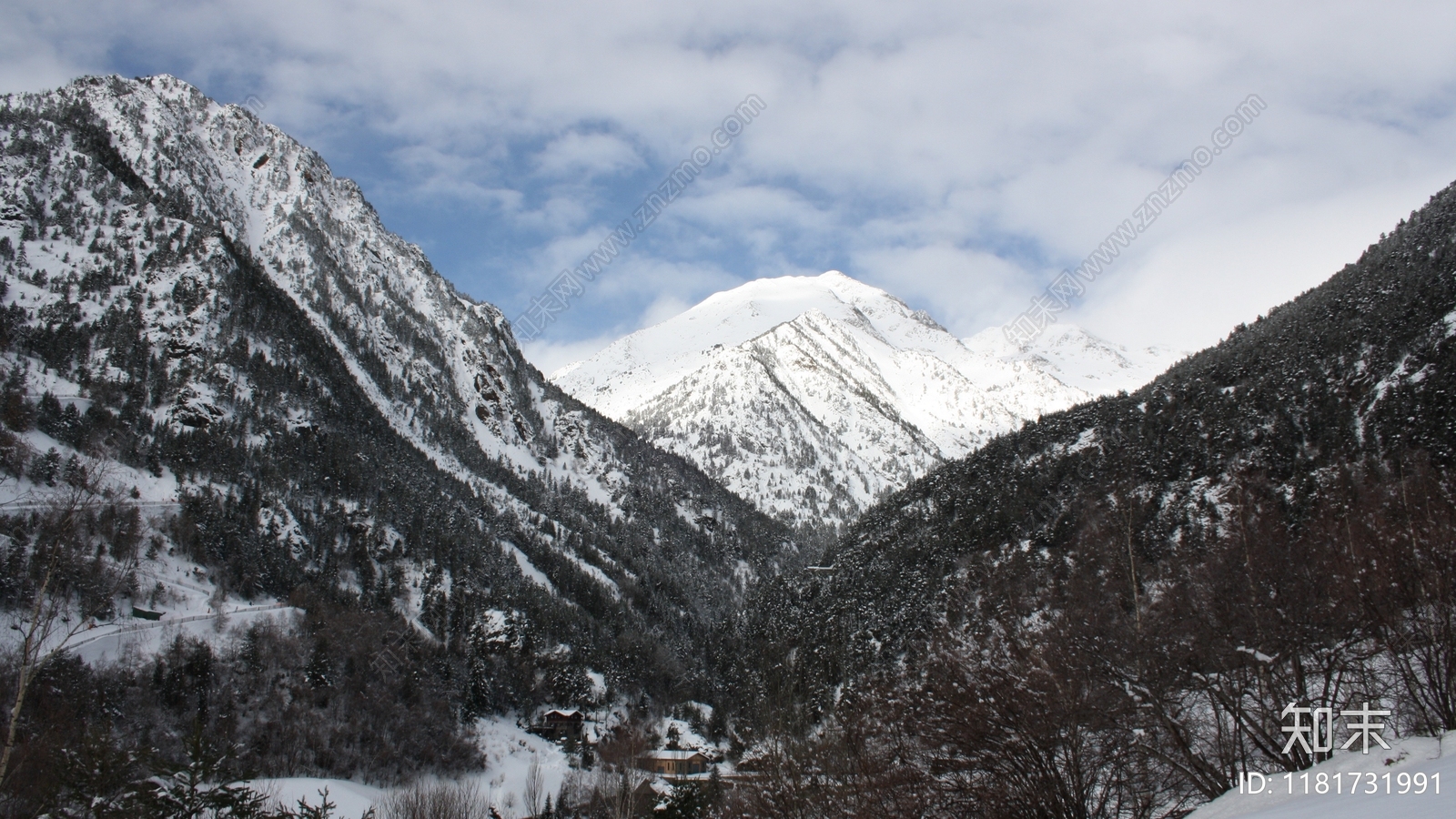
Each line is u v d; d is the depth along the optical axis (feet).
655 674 528.63
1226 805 80.74
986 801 103.04
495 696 433.48
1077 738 100.12
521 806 309.01
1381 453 307.37
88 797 101.30
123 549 381.81
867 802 117.39
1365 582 106.73
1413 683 103.96
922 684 121.49
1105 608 118.93
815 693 236.84
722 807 168.25
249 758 288.92
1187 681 104.63
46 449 448.65
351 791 254.27
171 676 294.46
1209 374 510.99
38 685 181.47
